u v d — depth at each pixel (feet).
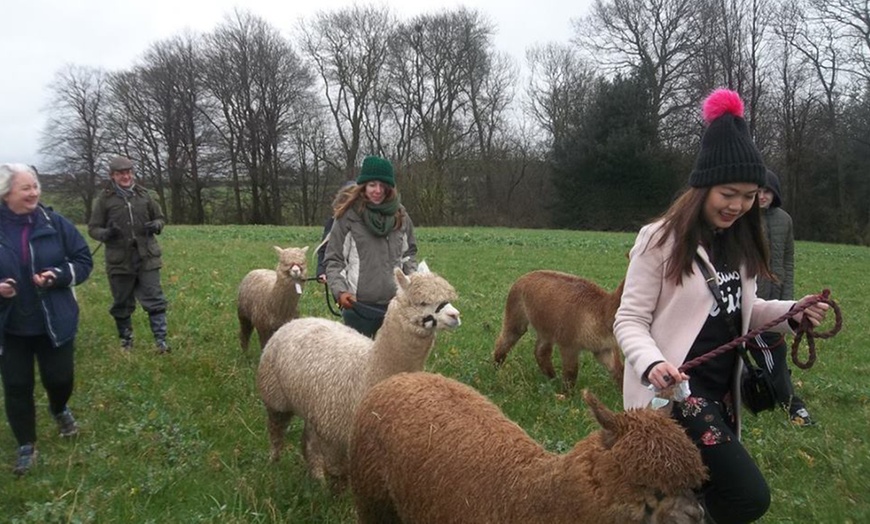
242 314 26.84
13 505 14.66
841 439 19.75
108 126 176.76
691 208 9.89
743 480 9.63
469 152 172.14
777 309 10.91
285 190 184.55
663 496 7.78
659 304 10.28
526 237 103.76
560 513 8.52
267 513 14.07
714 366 10.21
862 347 33.40
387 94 170.81
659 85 160.97
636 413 8.26
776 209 20.39
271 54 175.94
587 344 22.94
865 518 14.76
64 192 177.99
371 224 18.43
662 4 156.35
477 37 168.55
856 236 139.64
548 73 178.19
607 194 157.99
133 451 17.22
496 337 31.45
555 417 20.59
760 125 152.05
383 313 18.83
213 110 179.73
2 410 19.95
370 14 168.14
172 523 13.79
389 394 11.36
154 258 26.40
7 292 15.25
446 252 73.61
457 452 9.89
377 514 11.59
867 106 137.59
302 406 15.48
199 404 20.85
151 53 174.81
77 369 23.68
